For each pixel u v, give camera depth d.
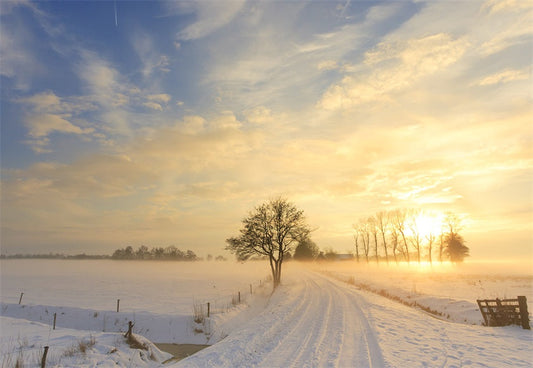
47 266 122.88
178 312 23.98
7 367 10.78
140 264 145.12
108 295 36.03
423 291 31.16
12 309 25.17
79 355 12.15
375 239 100.69
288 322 16.30
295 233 46.03
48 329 18.16
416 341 11.95
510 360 9.51
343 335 13.05
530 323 15.23
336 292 31.03
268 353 10.76
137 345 14.41
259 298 34.34
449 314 20.05
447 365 9.00
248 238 45.75
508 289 32.56
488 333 13.57
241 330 15.04
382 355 10.00
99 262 166.12
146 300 31.66
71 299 32.72
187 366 9.86
